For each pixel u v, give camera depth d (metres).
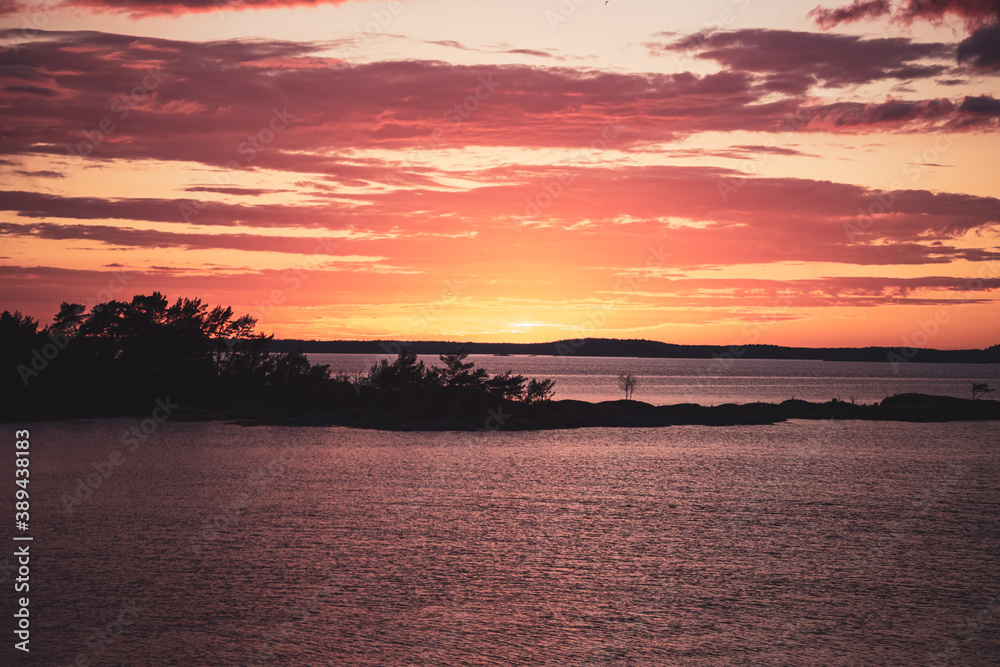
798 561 39.59
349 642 26.61
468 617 29.69
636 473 74.12
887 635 28.45
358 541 42.41
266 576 34.75
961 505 57.84
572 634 28.06
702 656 26.12
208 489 60.41
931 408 155.88
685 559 39.66
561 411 137.62
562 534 45.41
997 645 27.53
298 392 137.12
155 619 28.41
